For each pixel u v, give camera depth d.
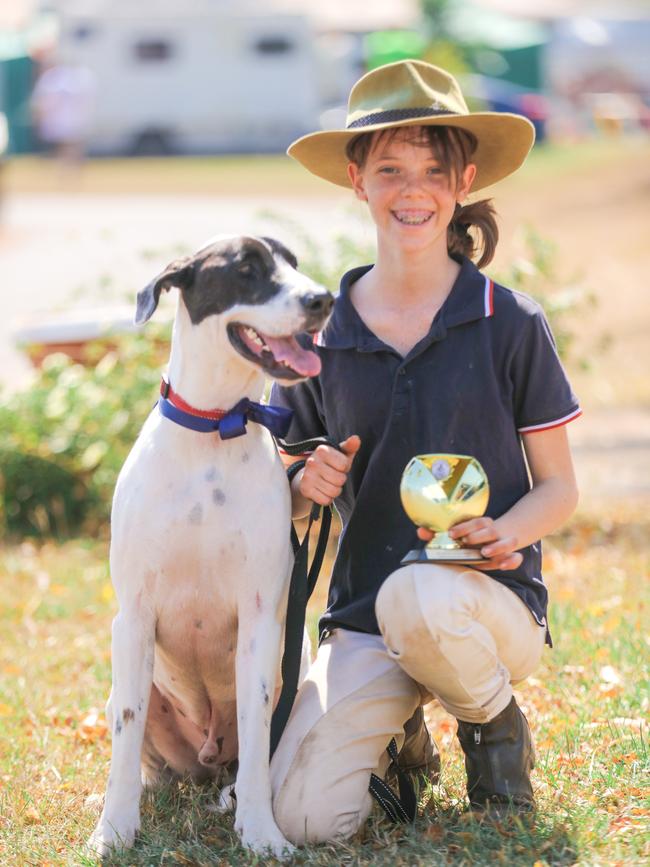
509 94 47.25
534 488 4.75
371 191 4.79
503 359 4.67
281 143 49.28
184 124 49.31
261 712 4.57
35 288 21.05
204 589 4.64
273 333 4.39
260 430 4.72
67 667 7.14
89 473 10.55
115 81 49.16
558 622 7.16
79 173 43.78
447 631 4.27
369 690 4.64
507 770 4.59
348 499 4.95
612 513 10.35
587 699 5.86
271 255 4.51
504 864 4.10
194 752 5.25
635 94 51.22
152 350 10.59
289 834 4.53
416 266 4.76
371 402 4.76
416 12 50.22
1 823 4.94
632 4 64.31
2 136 33.53
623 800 4.63
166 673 4.94
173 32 48.56
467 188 4.96
